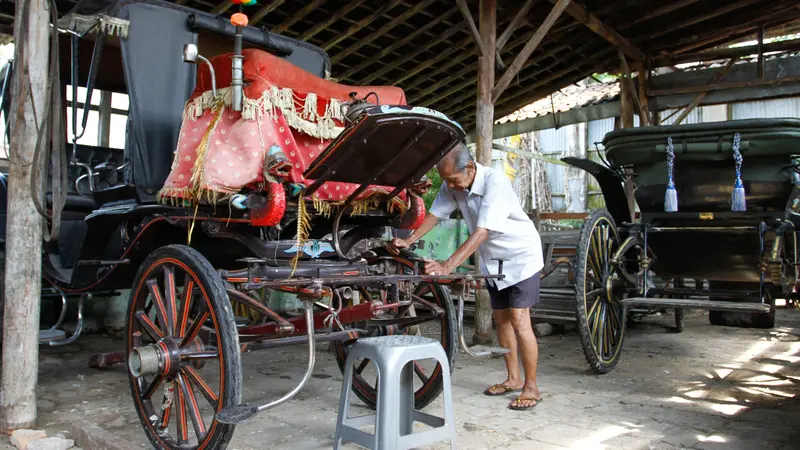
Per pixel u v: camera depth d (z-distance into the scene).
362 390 3.31
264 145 2.57
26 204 2.92
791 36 10.48
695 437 2.80
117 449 2.63
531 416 3.15
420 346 2.29
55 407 3.37
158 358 2.38
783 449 2.63
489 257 3.43
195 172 2.53
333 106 2.92
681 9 7.39
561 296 5.72
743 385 3.84
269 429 2.94
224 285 2.35
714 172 4.15
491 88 5.38
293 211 2.91
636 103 8.16
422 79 7.94
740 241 4.36
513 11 6.76
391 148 2.58
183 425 2.48
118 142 5.90
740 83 7.93
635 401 3.44
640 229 4.53
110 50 3.92
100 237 3.44
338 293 2.54
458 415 3.17
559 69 8.48
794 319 7.01
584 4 7.04
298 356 4.78
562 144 15.16
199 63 2.72
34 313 2.98
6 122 4.18
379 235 3.44
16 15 2.91
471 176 3.24
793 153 3.86
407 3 6.34
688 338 5.69
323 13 6.39
